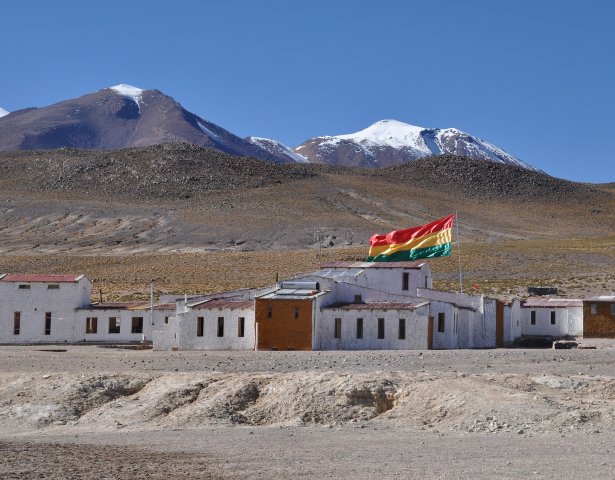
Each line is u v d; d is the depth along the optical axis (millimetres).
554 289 112000
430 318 63812
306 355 54812
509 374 37125
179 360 51875
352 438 28047
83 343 74562
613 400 32594
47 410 34844
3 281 75125
